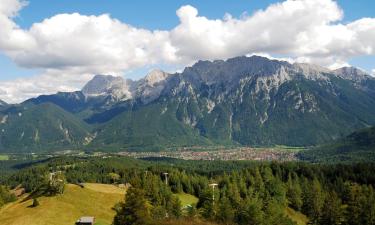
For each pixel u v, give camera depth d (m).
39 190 181.25
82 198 175.12
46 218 149.12
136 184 111.44
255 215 144.38
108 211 167.38
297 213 195.50
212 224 125.25
